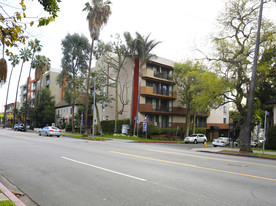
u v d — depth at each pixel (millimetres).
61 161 10203
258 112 27188
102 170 8414
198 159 12461
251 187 6629
